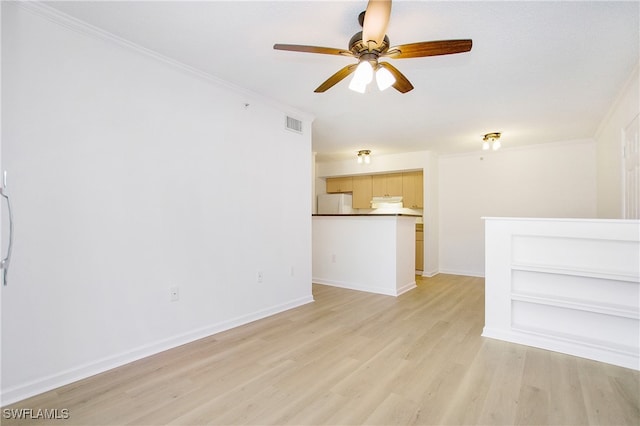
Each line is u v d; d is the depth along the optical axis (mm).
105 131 2139
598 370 2137
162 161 2443
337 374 2062
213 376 2031
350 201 6836
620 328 2359
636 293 2324
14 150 1776
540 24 1978
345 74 2172
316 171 6980
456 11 1848
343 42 2230
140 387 1899
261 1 1787
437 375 2055
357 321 3125
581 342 2367
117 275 2182
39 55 1864
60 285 1932
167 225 2467
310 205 3883
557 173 4961
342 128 4273
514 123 4012
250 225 3127
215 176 2814
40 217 1861
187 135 2609
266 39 2189
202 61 2508
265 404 1732
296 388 1894
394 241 4234
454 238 5855
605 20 1934
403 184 6164
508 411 1676
